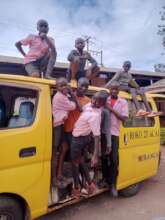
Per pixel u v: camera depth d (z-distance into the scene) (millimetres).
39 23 5859
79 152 4480
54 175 4348
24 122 3846
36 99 4059
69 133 4574
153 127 6312
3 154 3527
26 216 3914
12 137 3629
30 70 5762
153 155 6262
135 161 5668
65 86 4273
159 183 7062
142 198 5922
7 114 3746
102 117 4824
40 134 3961
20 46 5984
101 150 5000
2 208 3648
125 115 5102
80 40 6066
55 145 4293
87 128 4414
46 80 4223
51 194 4309
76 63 5902
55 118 4266
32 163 3865
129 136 5500
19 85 3895
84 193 4719
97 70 6395
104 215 5031
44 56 5859
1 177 3518
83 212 5121
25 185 3777
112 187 5234
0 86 3740
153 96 6754
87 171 4711
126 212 5180
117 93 5113
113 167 5129
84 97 4789
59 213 5035
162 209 5359
